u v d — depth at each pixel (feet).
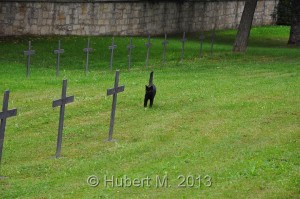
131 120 92.48
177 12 212.84
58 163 74.33
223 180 68.23
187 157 75.82
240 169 71.15
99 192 65.05
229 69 136.67
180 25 214.69
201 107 99.04
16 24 176.55
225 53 164.04
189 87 113.50
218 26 227.81
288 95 106.83
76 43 170.40
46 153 78.48
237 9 234.17
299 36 193.16
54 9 182.50
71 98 77.25
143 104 100.68
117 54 158.92
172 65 144.05
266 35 218.79
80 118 93.35
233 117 93.56
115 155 77.10
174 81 119.96
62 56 152.66
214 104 100.58
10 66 134.92
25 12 177.68
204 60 152.25
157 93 108.06
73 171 71.51
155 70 136.67
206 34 215.92
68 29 185.78
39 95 106.11
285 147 79.20
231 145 80.43
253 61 150.51
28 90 110.01
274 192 65.00
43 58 148.56
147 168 72.02
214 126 88.99
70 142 82.79
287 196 64.18
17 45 161.48
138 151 78.54
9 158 76.54
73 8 186.09
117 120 92.53
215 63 146.72
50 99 103.30
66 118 93.15
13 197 64.18
